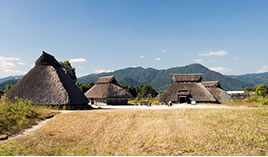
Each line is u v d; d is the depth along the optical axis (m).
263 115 19.91
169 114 22.53
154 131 17.14
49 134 17.61
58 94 31.25
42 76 34.03
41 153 13.47
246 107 26.94
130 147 14.55
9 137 16.42
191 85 51.16
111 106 42.59
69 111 28.20
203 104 42.50
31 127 19.84
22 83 33.56
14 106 23.94
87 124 20.28
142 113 23.31
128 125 19.36
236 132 16.19
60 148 14.75
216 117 20.22
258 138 14.98
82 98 35.06
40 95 31.30
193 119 20.03
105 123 20.38
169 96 48.66
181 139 15.27
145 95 99.38
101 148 14.73
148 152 13.51
